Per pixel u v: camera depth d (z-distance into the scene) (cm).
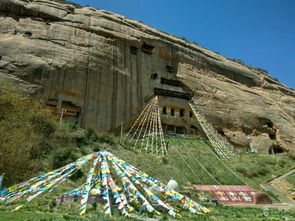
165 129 3716
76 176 1611
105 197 1066
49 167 1686
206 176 2439
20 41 2812
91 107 2983
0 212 899
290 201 2306
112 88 3256
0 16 2989
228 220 1095
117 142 2578
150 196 1197
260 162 3256
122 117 3209
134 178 1255
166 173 2231
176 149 2936
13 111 1920
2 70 2523
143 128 3366
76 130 2434
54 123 2175
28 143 1664
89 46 3284
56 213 950
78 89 2942
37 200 1173
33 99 2397
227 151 3359
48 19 3288
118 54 3556
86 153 2041
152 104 3588
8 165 1462
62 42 3098
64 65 2920
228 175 2616
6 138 1568
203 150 3147
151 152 2639
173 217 1045
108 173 1202
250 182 2603
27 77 2623
